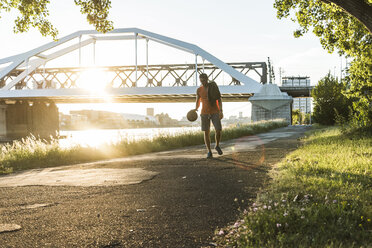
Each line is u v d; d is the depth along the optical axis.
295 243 2.23
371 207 2.92
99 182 5.29
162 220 3.07
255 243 2.31
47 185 5.23
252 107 72.25
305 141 11.66
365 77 11.90
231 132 17.95
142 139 13.19
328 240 2.19
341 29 11.23
